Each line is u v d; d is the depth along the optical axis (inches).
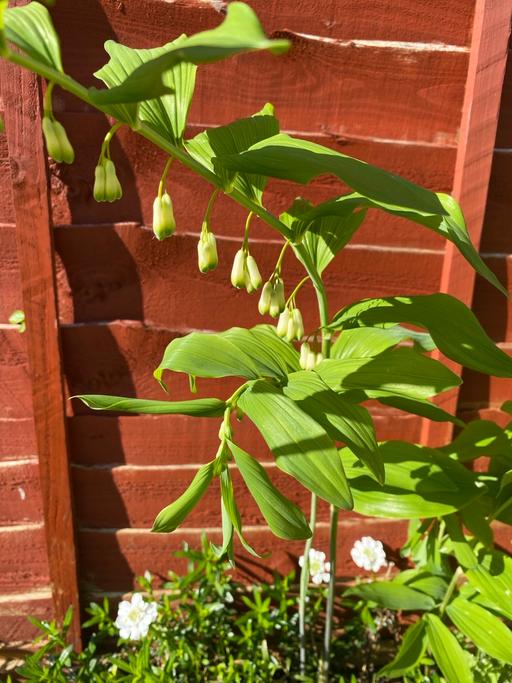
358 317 13.5
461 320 13.0
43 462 19.9
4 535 21.7
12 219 18.0
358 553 19.9
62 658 20.3
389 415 21.4
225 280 19.4
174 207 18.4
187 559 22.8
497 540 23.3
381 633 23.6
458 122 18.1
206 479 11.3
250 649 21.1
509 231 19.3
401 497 14.6
